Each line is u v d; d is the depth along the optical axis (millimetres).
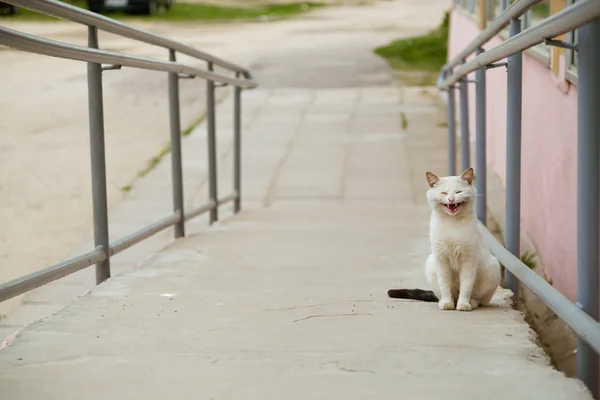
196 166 12039
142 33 5688
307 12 35188
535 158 7480
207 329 4031
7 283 4098
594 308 3346
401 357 3521
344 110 15172
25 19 26469
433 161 11836
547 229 6902
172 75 6902
